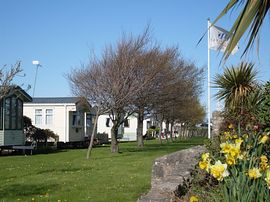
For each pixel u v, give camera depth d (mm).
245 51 3242
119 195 10062
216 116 12406
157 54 27688
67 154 25406
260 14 3055
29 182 12461
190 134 70562
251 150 4461
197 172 7125
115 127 26859
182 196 6117
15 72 21953
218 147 7227
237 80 12008
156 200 5707
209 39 11109
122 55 25516
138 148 31406
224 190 3955
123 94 24203
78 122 40812
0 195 10273
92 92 24109
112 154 24656
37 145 32062
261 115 7809
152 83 27016
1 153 26734
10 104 28250
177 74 30594
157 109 31312
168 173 8273
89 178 13250
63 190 10938
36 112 39281
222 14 3236
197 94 37469
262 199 3820
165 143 41781
